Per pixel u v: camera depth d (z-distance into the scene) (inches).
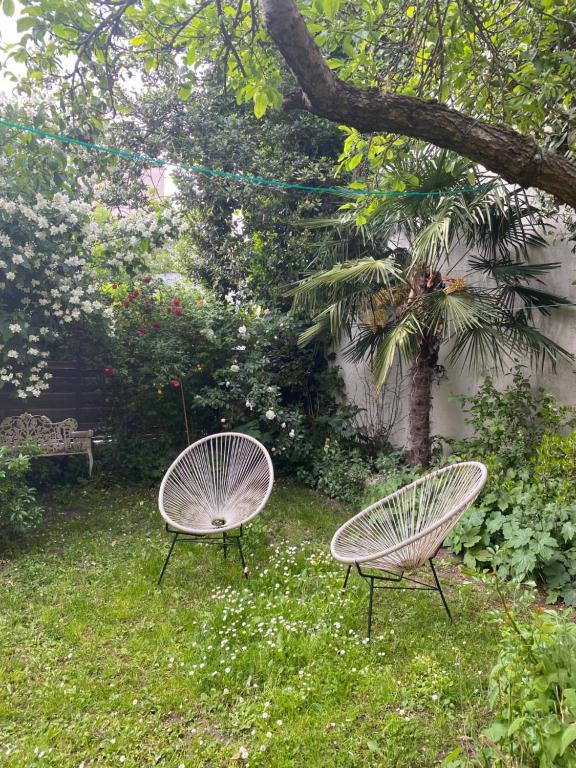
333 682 85.7
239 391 211.0
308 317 228.7
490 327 151.0
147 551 143.0
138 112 231.8
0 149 132.0
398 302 171.0
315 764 69.9
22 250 157.0
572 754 52.1
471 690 83.4
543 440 138.2
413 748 71.9
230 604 110.7
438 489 117.6
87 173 134.2
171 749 73.3
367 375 223.1
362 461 199.8
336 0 72.1
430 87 102.8
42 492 191.8
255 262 245.1
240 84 98.2
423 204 148.7
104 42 88.0
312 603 110.2
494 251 161.0
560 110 104.2
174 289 233.1
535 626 66.9
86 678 88.6
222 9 89.1
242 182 232.1
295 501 191.0
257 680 87.7
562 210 148.0
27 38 80.2
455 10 98.0
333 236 210.5
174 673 90.0
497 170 79.8
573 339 149.3
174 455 214.1
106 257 187.8
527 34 101.3
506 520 127.0
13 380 170.4
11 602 113.5
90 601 114.8
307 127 235.3
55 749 73.8
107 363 205.9
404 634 100.9
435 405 200.1
